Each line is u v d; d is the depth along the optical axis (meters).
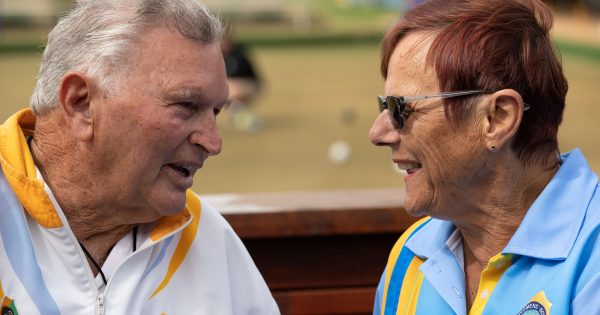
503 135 1.97
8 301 2.04
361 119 16.00
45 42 2.12
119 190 2.03
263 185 10.31
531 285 1.97
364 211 3.02
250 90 16.50
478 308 2.04
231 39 16.56
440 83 1.97
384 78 2.14
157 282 2.14
